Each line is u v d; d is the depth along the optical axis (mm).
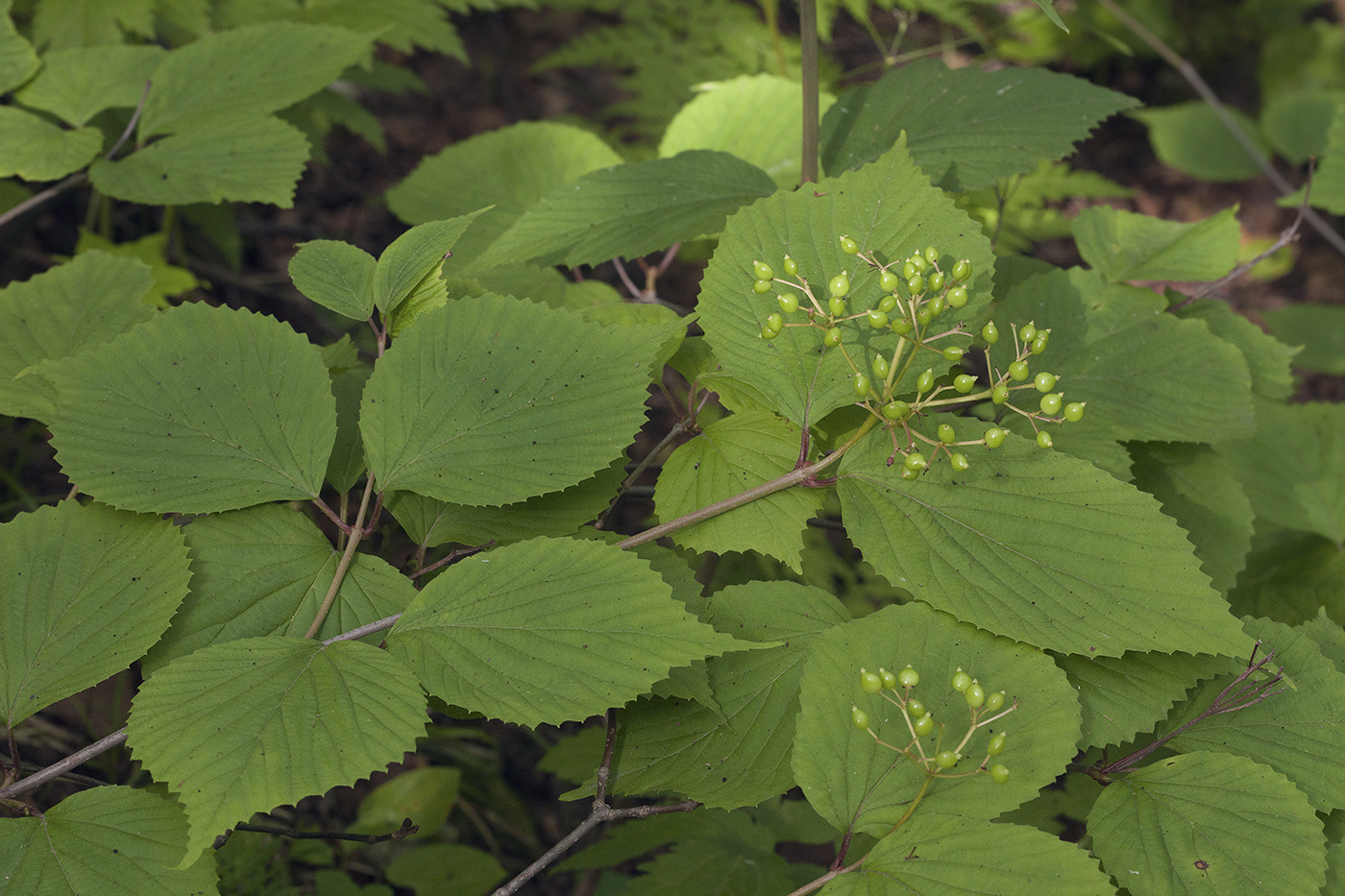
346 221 2182
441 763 1514
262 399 830
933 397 838
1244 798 808
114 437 818
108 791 797
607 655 794
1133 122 3484
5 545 815
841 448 838
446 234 854
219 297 1730
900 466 834
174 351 829
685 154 946
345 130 2398
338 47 1036
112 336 897
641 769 822
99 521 823
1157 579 810
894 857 783
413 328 835
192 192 983
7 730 797
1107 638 803
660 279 1961
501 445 824
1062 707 806
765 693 831
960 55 1974
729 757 821
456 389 830
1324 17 3705
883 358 834
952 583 815
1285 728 828
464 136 2619
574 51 2002
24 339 891
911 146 951
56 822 791
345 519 848
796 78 1747
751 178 942
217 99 1020
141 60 1039
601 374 833
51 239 1636
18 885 779
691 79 1930
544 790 1618
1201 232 961
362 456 865
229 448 824
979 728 805
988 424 838
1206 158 3158
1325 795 815
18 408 867
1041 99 955
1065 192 1466
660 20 1963
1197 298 962
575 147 1119
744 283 854
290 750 776
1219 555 901
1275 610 1005
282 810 1268
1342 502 1033
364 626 809
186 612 815
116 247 1292
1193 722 833
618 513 1742
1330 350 2518
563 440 824
